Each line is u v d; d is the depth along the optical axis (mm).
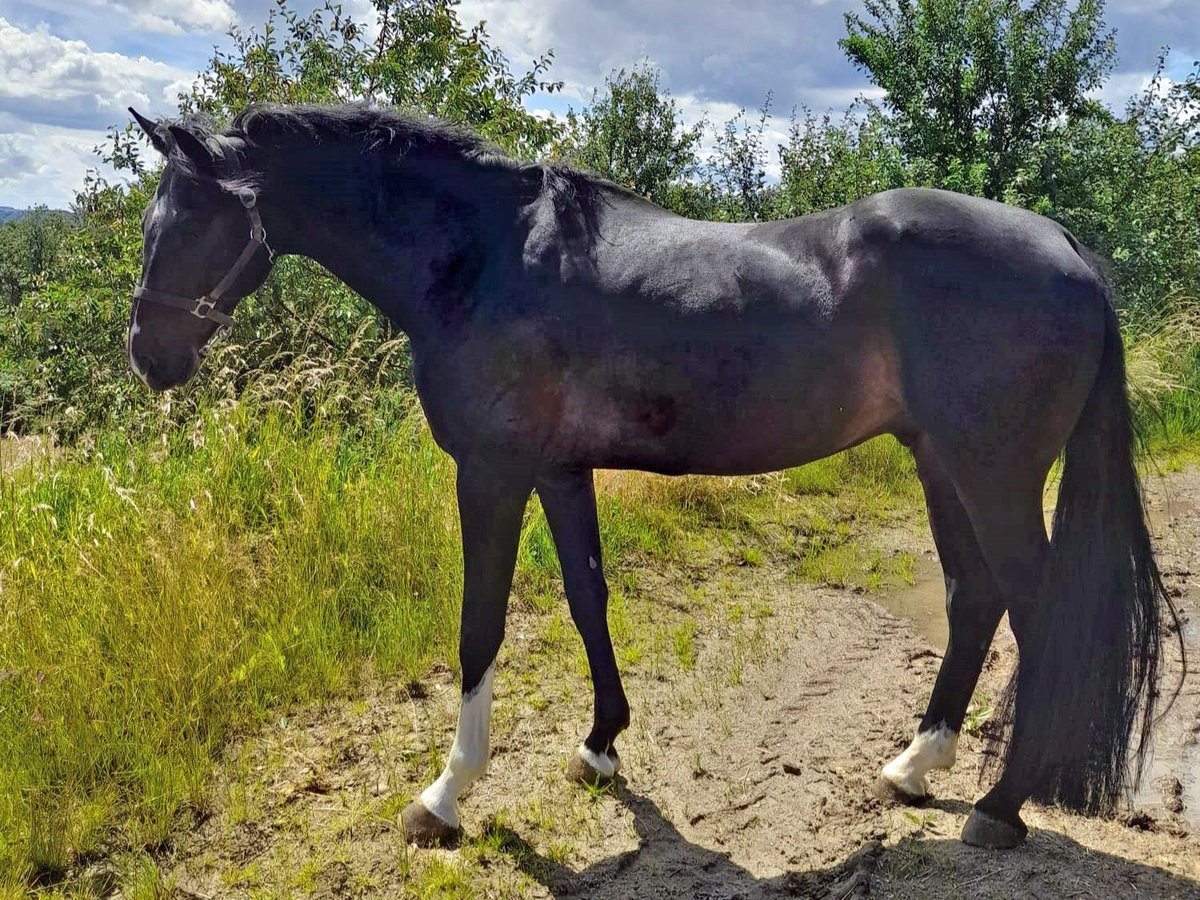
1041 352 2035
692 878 2305
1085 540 2096
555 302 2295
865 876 2242
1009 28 9453
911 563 4715
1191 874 2209
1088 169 8992
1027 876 2197
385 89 6742
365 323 5438
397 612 3678
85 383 6535
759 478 5504
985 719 3018
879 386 2201
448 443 2459
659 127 12219
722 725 3084
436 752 2889
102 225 7207
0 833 2402
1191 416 7203
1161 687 3271
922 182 8922
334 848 2434
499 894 2244
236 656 3240
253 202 2426
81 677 2967
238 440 4516
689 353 2213
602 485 5055
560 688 3365
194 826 2545
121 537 3734
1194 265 9273
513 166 2490
